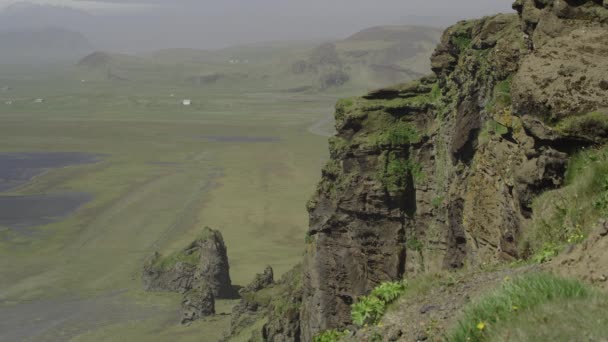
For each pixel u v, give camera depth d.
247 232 171.62
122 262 149.50
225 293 126.75
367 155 54.41
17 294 128.25
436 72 53.09
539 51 27.75
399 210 53.56
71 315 116.88
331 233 56.34
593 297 12.69
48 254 155.62
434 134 52.62
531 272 16.67
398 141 54.03
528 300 13.46
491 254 36.59
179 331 106.44
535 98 26.31
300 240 164.00
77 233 174.25
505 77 37.62
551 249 21.28
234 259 148.62
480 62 44.41
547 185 27.08
